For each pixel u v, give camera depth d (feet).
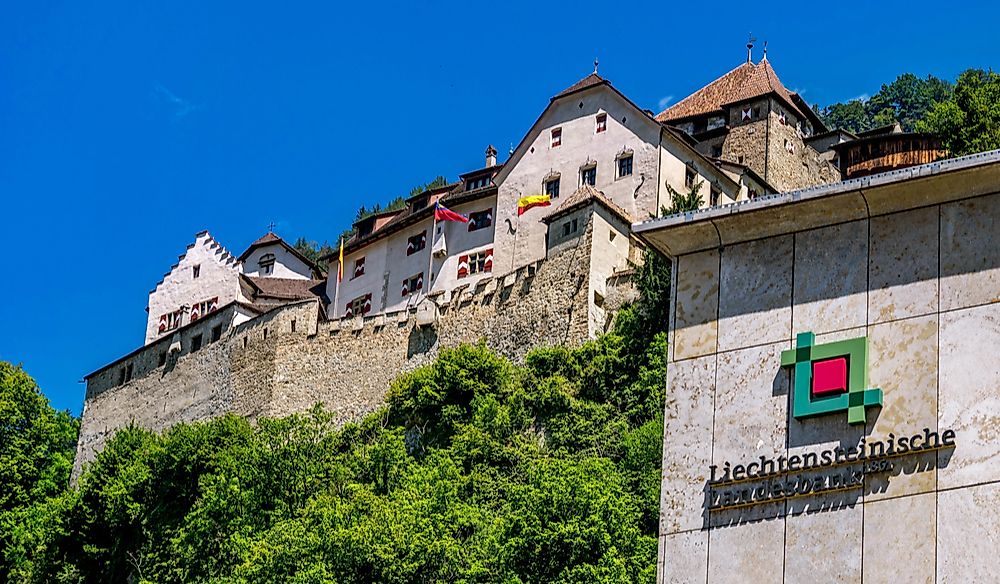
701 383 80.07
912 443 72.84
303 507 196.13
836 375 75.82
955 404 72.69
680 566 76.79
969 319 73.92
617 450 194.80
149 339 301.63
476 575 165.78
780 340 78.69
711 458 78.18
